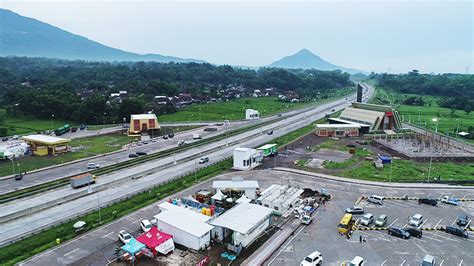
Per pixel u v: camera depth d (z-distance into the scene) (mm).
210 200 68562
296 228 57969
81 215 61844
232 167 92375
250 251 50844
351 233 56188
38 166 91625
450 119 176000
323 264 47469
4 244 51750
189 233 51031
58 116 166125
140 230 56688
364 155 104750
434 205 67938
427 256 47125
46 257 48656
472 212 65062
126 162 94312
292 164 94875
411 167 93188
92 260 47938
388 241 54000
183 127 150250
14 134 130875
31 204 65938
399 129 144125
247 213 57500
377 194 73625
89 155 103062
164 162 95688
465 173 88625
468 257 49688
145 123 135250
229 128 148125
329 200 69938
